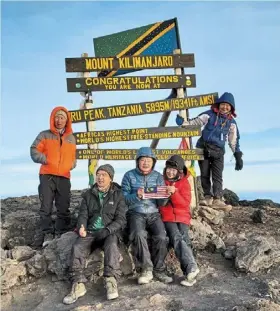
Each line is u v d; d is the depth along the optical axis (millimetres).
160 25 5906
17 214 5922
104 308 3814
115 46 5914
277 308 3566
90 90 5609
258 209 6523
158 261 4379
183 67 5824
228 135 5828
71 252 4238
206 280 4363
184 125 5785
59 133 5113
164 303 3846
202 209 5777
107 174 4434
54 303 4094
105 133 5621
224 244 5004
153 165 4746
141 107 5715
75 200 6836
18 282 4426
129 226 4492
